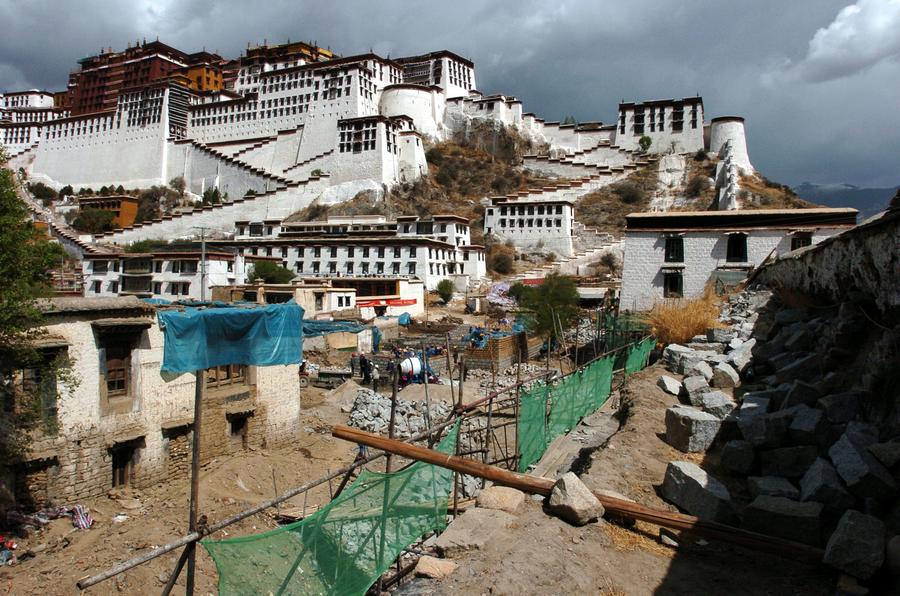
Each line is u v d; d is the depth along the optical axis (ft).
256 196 381.19
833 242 50.72
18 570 47.06
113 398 62.90
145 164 449.89
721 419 40.73
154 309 65.05
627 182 393.91
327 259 279.49
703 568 26.45
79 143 482.28
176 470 67.87
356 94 414.41
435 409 95.61
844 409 34.99
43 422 56.24
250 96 451.94
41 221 347.97
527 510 30.60
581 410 55.62
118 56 568.41
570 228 344.08
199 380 27.22
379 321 195.83
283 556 22.88
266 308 75.56
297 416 83.51
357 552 25.50
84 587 19.03
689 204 362.53
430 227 308.60
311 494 66.95
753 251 130.21
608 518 30.32
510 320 215.31
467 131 466.29
